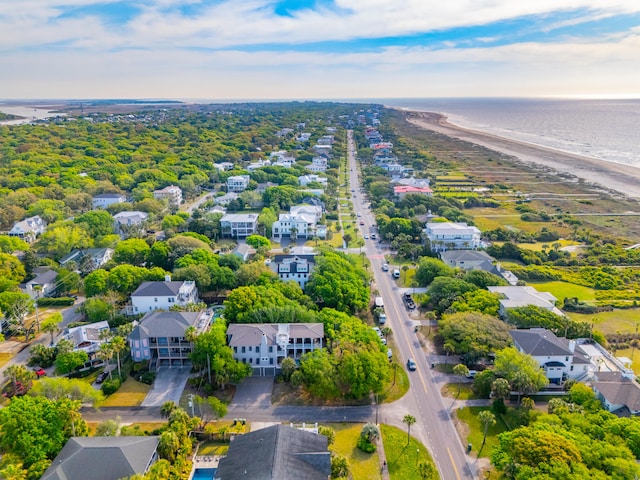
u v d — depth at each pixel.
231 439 100.38
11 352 143.75
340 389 121.62
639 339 151.25
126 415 115.69
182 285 166.00
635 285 194.75
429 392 125.50
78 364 129.75
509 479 92.81
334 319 141.88
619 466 84.81
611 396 110.50
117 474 85.88
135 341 133.62
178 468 94.19
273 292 156.25
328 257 184.25
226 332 133.75
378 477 96.94
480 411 117.75
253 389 126.31
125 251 198.50
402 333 156.12
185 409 115.31
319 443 93.44
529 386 114.88
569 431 96.19
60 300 175.12
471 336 135.12
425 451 104.44
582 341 143.50
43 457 92.31
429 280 185.12
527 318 144.62
